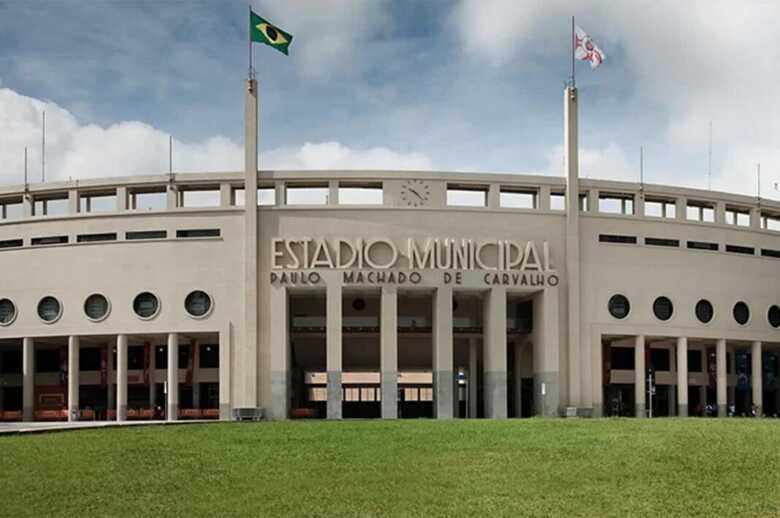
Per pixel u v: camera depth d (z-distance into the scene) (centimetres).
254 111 6925
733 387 8444
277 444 3647
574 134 7150
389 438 3841
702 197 7612
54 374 7881
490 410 6806
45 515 2331
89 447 3547
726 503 2502
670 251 7412
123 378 6919
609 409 8031
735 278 7675
